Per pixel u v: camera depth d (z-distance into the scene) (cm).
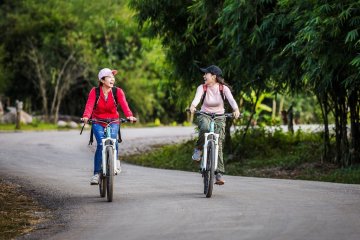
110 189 2191
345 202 2078
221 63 4059
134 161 4775
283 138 4803
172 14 4272
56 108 9731
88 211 2045
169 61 4538
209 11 3891
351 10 2891
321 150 4153
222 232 1600
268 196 2259
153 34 4416
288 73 3597
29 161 4078
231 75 4275
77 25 9919
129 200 2234
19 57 9938
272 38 3550
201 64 4416
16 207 2245
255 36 3512
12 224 1911
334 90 3625
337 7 2880
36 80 10081
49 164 3894
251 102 4422
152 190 2514
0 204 2306
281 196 2255
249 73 3869
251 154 4484
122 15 9781
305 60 3073
